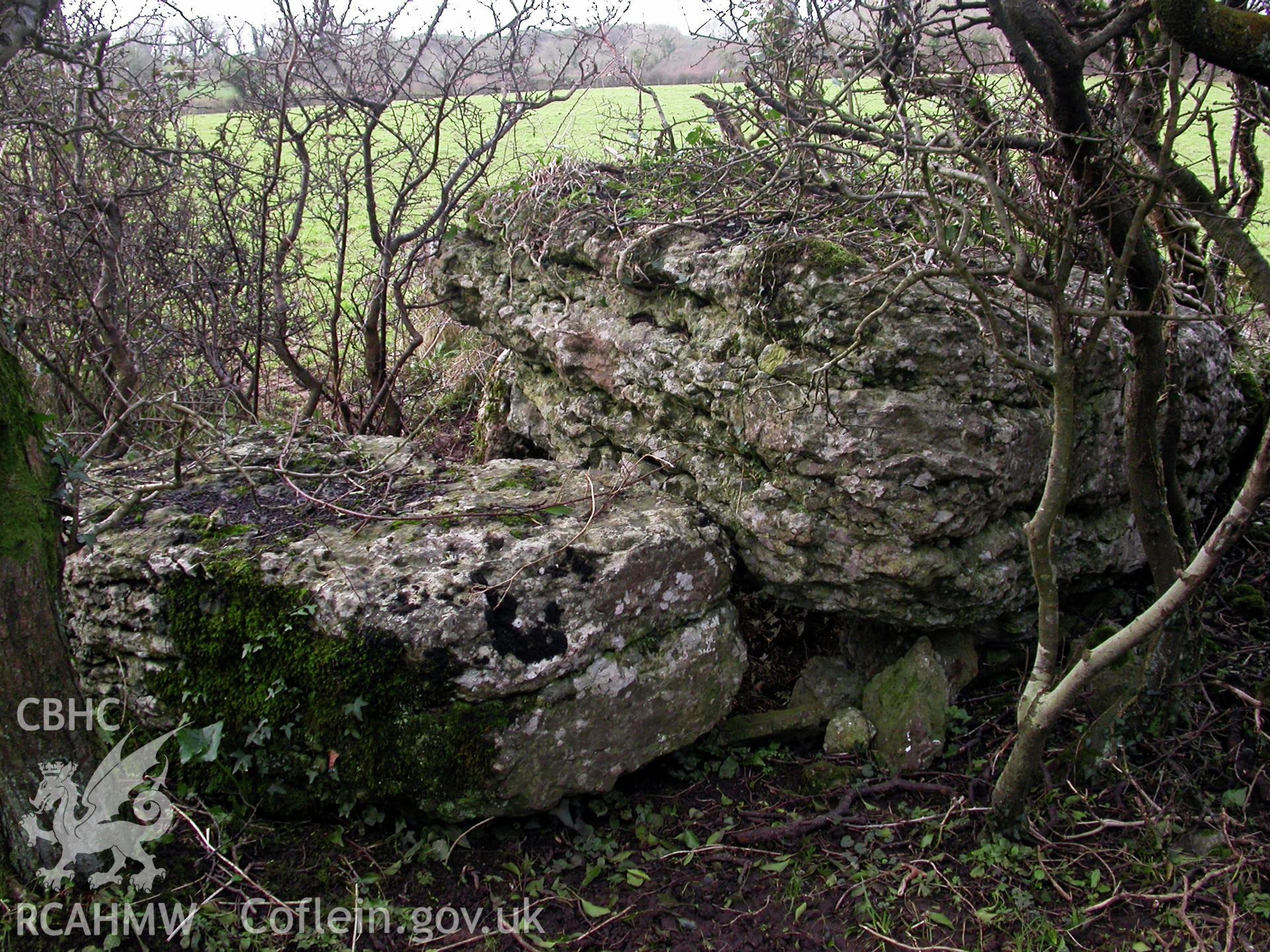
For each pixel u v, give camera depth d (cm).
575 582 294
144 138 503
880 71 296
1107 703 338
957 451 303
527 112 518
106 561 309
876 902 280
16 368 250
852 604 330
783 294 321
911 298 301
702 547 322
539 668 281
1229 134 575
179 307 555
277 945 262
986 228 324
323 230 876
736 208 366
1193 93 301
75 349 527
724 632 331
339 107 504
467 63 514
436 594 283
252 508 335
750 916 279
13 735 250
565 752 291
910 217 347
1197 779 320
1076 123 248
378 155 538
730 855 298
